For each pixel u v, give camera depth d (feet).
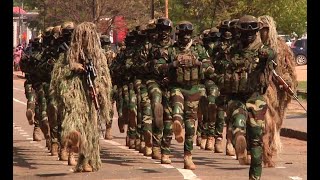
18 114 186.80
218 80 77.15
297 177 82.99
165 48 96.68
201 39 110.11
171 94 89.40
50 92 102.32
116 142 125.70
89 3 362.94
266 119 87.92
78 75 86.28
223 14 275.39
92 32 87.15
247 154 91.35
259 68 75.77
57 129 101.19
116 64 117.08
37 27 453.58
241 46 76.48
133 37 110.22
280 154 104.73
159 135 100.73
